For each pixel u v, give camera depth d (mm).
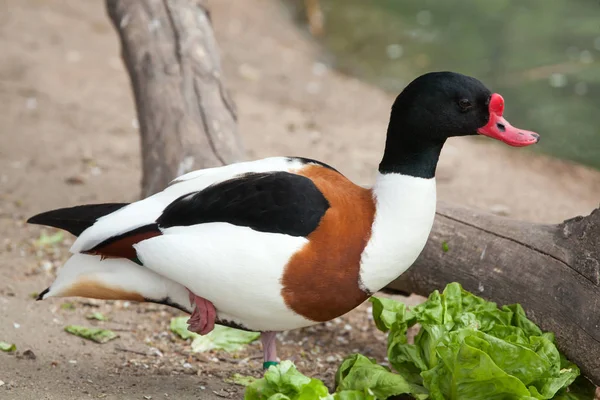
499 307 7582
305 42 20766
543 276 7254
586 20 21188
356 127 15812
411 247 6566
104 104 15367
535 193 13414
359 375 6668
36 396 6754
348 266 6414
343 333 9000
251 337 8461
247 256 6273
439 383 6480
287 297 6434
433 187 6648
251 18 21750
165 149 9602
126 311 9039
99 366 7578
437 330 6664
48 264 9883
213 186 6566
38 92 15422
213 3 22359
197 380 7469
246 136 14570
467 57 19438
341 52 20203
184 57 10594
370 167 13680
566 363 7055
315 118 16094
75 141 13633
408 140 6551
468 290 7852
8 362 7387
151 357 7961
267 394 6148
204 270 6355
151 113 10070
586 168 14914
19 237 10547
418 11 22422
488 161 14828
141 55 10688
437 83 6527
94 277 6918
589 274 6941
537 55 19328
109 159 13094
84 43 18406
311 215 6344
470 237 7895
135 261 6684
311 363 8242
